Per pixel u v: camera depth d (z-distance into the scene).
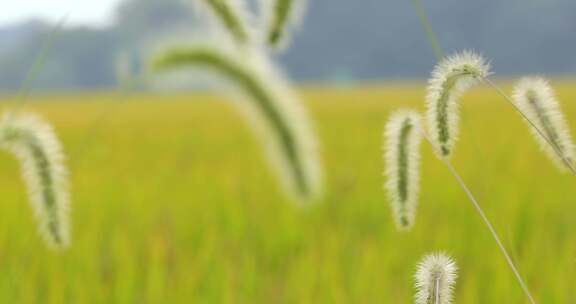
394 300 4.62
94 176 10.51
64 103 49.72
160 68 2.38
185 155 14.04
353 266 5.39
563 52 147.75
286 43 2.57
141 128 22.67
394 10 160.62
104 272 5.72
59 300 4.80
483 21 154.75
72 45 127.25
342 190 9.10
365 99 43.09
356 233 6.62
